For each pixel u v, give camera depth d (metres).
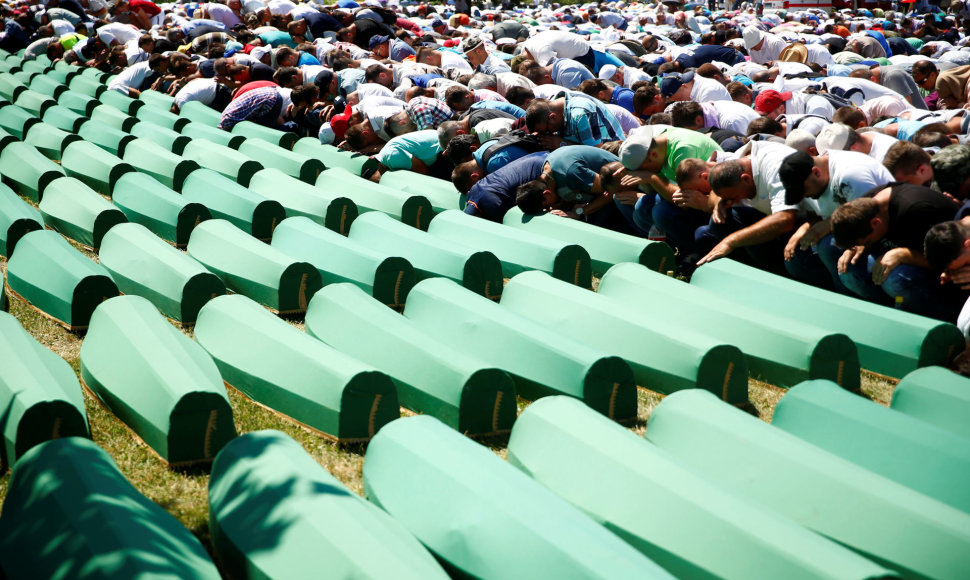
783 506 2.95
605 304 4.46
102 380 3.83
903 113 7.49
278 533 2.65
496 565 2.57
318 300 4.54
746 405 4.05
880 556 2.71
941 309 4.45
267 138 8.66
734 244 5.12
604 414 3.86
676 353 4.05
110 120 9.27
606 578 2.36
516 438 3.37
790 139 5.65
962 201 4.64
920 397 3.74
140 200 6.43
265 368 3.91
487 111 7.29
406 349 3.97
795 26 18.44
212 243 5.45
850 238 4.42
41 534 2.62
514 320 4.21
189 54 12.99
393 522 2.75
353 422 3.63
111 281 4.71
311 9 15.41
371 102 8.10
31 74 12.53
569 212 6.12
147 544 2.53
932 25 19.84
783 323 4.26
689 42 17.05
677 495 2.77
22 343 3.81
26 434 3.28
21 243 5.25
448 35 17.88
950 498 3.06
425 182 6.99
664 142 5.66
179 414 3.41
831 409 3.50
